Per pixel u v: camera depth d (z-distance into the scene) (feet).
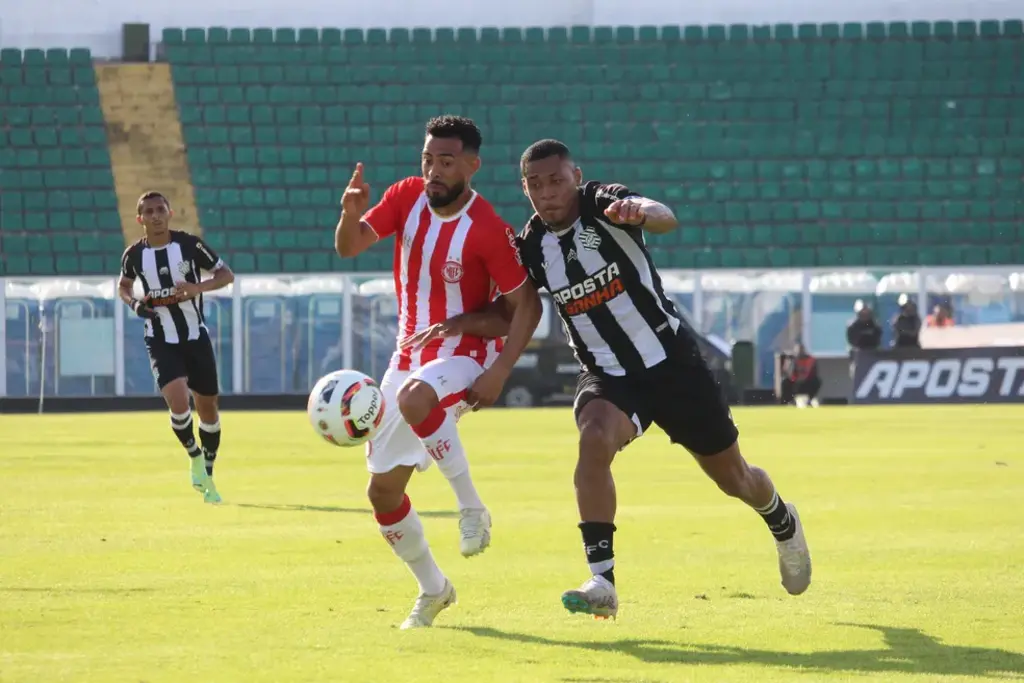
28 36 398.21
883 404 302.04
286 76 402.31
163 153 390.21
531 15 409.69
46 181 381.60
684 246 377.71
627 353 58.18
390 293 340.80
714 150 394.11
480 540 58.54
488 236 58.90
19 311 334.44
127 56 403.34
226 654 49.39
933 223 382.63
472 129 58.70
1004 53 406.41
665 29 407.64
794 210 383.04
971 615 57.52
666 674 45.78
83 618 57.36
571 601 50.62
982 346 311.27
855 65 404.98
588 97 401.90
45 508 104.58
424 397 56.80
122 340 336.29
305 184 388.98
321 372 339.98
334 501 110.22
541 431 208.64
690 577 68.80
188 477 133.39
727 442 59.77
